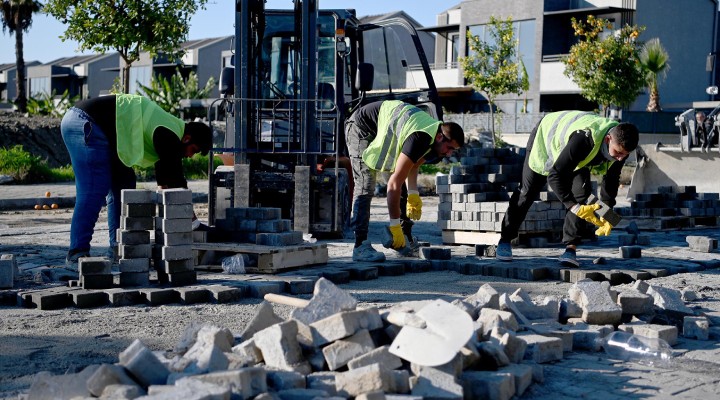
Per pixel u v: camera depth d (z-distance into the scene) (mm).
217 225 7789
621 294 5285
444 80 43594
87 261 6234
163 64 58594
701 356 4711
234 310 5887
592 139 7059
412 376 3641
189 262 6535
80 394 3461
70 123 7129
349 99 11883
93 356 4570
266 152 10297
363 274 7398
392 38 12258
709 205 12711
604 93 32844
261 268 7215
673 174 14484
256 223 7578
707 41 41750
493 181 10102
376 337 4086
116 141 7156
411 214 8312
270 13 10977
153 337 5027
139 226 6387
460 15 43531
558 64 38812
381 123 7719
